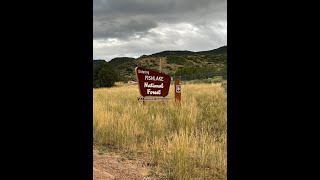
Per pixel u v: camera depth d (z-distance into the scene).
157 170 5.31
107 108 11.01
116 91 24.27
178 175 4.95
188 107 11.17
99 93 21.78
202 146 6.25
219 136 7.66
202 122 9.41
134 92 22.55
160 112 10.64
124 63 143.25
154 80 14.02
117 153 6.48
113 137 7.39
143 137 7.66
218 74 47.06
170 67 136.12
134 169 5.42
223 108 11.59
